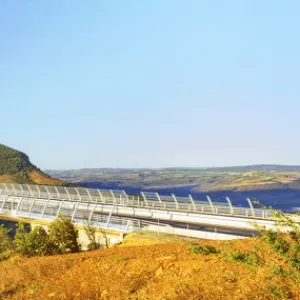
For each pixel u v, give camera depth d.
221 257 9.44
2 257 14.76
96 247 18.31
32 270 11.57
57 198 36.31
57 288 9.49
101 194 33.41
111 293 8.45
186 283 7.80
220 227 22.55
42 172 97.25
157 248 12.52
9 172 88.06
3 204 35.34
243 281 7.41
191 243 12.17
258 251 9.28
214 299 6.82
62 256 13.23
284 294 6.54
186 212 26.52
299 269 7.37
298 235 7.96
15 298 9.40
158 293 7.75
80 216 28.31
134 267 9.91
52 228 16.70
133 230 21.94
